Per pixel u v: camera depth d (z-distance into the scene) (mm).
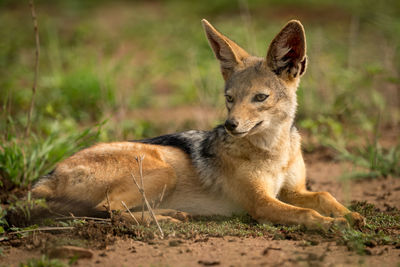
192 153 9977
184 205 9758
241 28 22938
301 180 9773
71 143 12266
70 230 8125
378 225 8625
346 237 7516
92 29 31531
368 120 16297
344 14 32625
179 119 17547
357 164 12969
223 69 9914
